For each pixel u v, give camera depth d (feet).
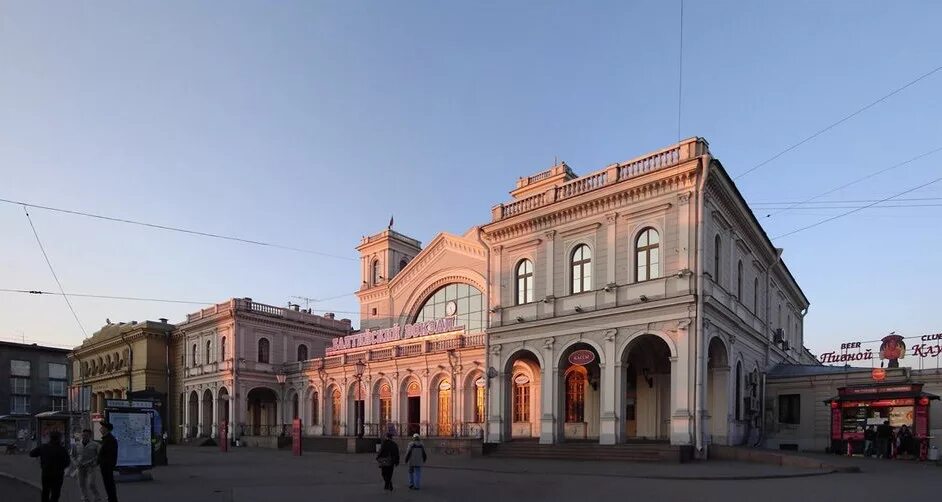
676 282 79.10
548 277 94.84
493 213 104.88
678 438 75.82
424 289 154.92
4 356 252.62
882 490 47.24
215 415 174.40
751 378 97.25
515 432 114.62
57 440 44.14
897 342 95.96
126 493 53.93
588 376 100.07
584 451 80.94
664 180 81.51
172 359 199.62
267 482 61.98
